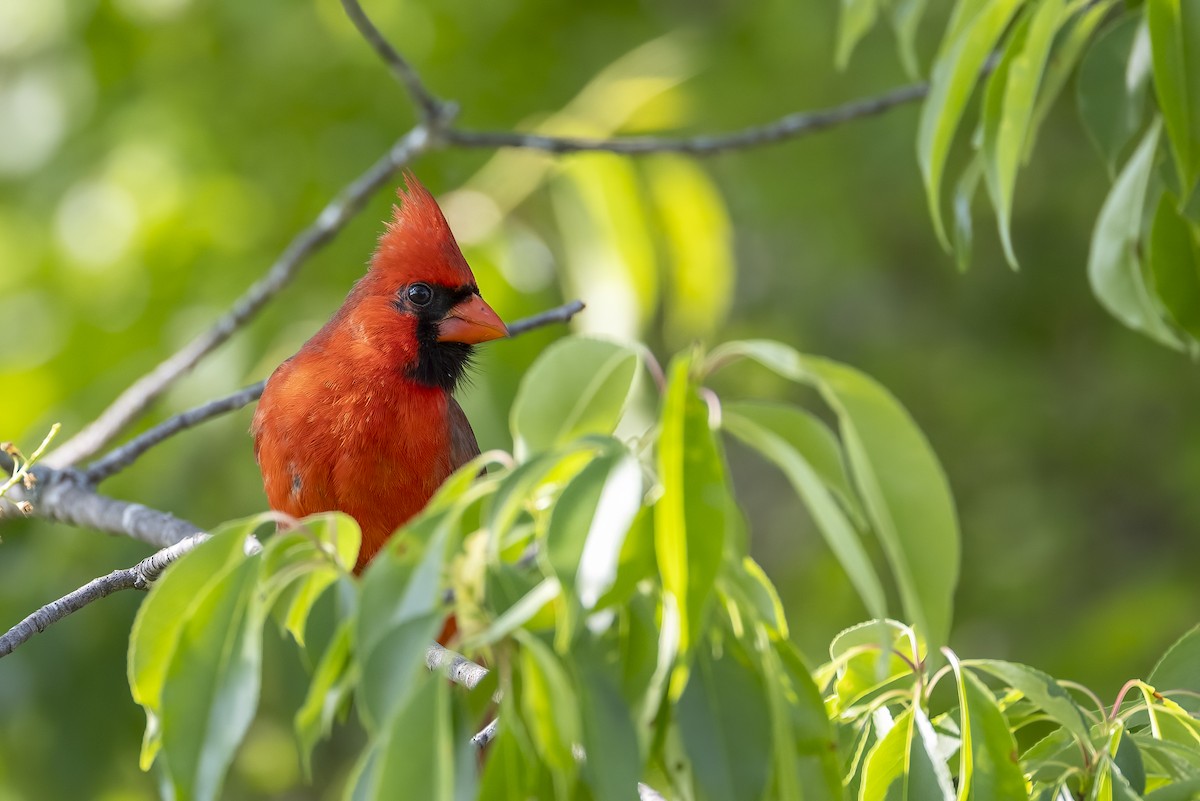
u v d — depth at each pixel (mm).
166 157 11328
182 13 11617
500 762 3383
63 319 10828
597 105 10594
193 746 3316
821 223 13109
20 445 10297
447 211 9930
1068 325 13203
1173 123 4867
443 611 3174
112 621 9617
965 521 12828
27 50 11781
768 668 3504
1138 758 4004
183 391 10141
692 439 3293
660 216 10531
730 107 12781
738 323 13812
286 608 3908
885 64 12516
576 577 3086
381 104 11805
